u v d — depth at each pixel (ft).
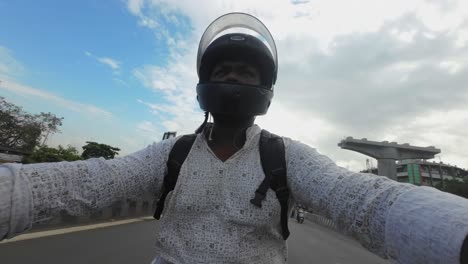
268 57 4.02
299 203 3.30
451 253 1.65
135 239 25.39
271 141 3.56
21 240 19.89
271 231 3.24
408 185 2.23
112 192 3.10
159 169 3.64
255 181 3.27
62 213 2.72
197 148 3.61
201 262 3.04
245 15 4.66
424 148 98.17
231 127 3.84
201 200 3.27
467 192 131.75
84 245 20.57
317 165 3.09
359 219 2.34
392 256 2.05
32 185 2.51
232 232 3.12
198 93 3.91
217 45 3.94
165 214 3.48
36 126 88.17
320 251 32.78
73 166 2.94
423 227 1.85
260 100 3.73
